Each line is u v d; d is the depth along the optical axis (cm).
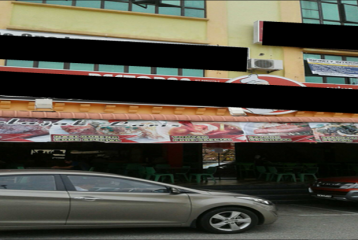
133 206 541
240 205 582
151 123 915
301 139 995
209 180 1319
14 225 497
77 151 1349
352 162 1675
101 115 891
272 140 975
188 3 1223
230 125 971
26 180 523
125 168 1263
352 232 606
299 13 1303
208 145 1392
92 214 525
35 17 1062
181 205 560
